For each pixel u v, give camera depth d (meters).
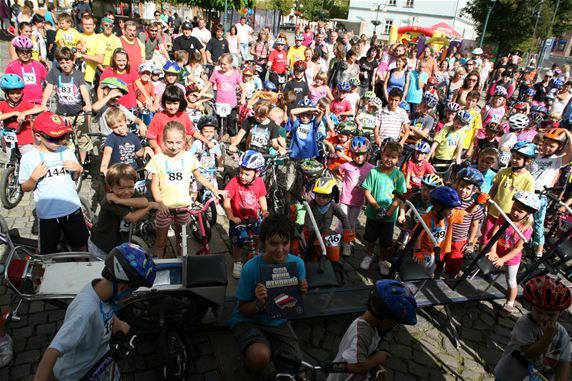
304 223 4.48
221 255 3.71
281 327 3.09
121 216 3.61
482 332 4.44
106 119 4.88
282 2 49.38
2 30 17.31
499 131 7.42
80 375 2.34
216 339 3.81
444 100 11.98
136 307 3.47
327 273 3.69
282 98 8.04
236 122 9.64
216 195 4.45
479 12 31.56
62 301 3.43
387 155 4.77
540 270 5.35
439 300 4.48
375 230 5.02
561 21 34.44
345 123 7.31
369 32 46.81
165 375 3.04
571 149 5.57
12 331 3.66
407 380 3.71
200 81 9.68
